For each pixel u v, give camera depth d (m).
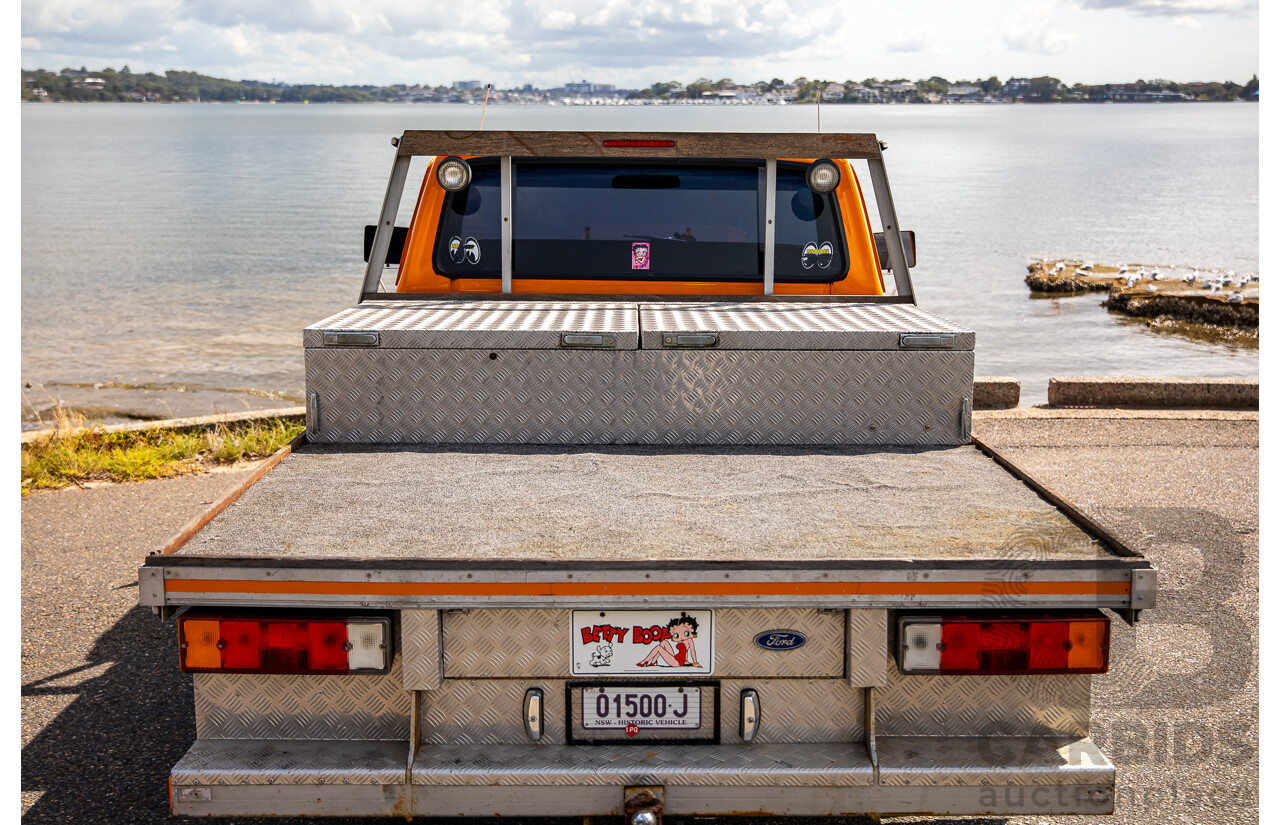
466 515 3.18
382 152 130.75
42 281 28.75
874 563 2.71
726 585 2.72
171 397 13.78
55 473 7.98
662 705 2.91
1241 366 16.58
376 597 2.72
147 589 2.71
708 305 4.71
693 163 4.98
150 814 3.63
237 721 2.97
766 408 3.88
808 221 5.03
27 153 124.69
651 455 3.81
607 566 2.70
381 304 4.65
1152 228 44.72
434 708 2.92
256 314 23.06
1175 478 7.85
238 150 136.00
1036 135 195.38
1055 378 10.97
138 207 56.69
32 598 5.60
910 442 3.91
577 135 4.66
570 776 2.82
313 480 3.51
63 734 4.20
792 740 2.95
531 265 5.02
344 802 2.86
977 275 29.94
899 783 2.86
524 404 3.88
